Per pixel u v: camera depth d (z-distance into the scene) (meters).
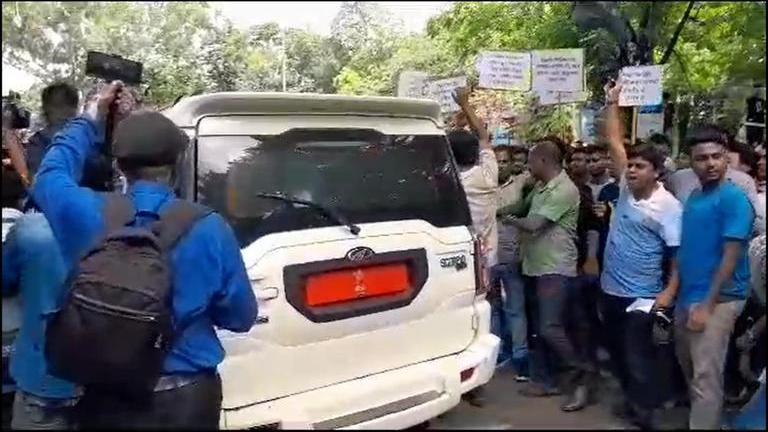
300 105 3.04
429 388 3.12
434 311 3.26
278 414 2.76
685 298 3.09
